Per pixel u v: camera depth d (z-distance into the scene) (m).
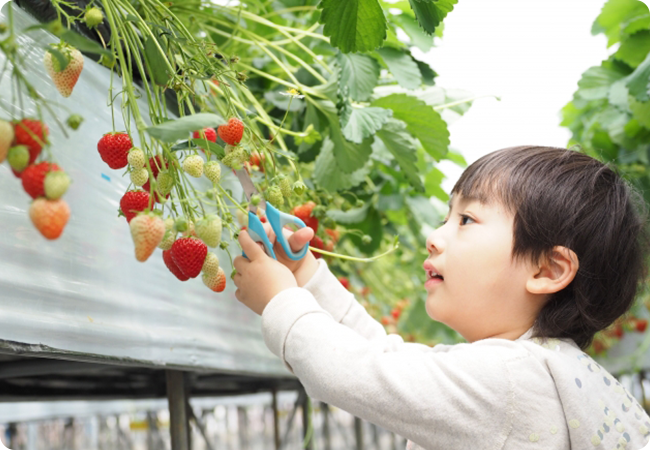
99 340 0.92
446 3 1.15
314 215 1.51
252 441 8.01
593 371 0.97
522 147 1.11
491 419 0.90
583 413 0.91
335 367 0.93
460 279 1.03
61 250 0.88
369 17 1.16
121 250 1.05
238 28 1.61
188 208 0.90
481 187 1.05
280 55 1.97
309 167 2.08
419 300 3.84
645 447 0.95
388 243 2.56
